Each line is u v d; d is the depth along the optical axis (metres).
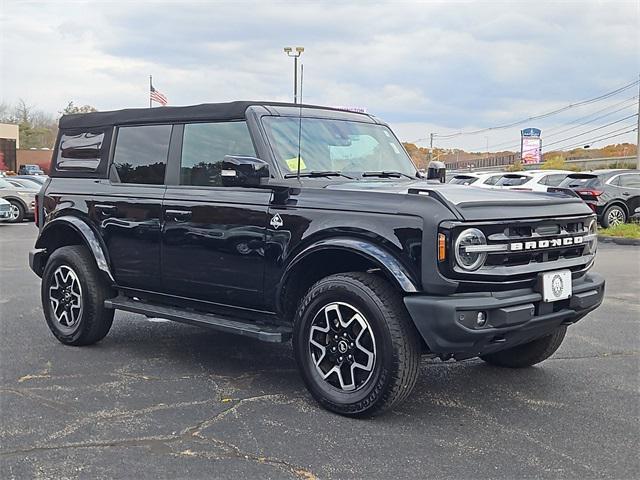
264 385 5.13
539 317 4.36
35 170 62.84
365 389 4.33
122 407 4.63
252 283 4.95
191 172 5.48
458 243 4.05
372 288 4.29
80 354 5.98
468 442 4.07
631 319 7.50
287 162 5.05
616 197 17.95
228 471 3.66
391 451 3.93
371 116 6.17
